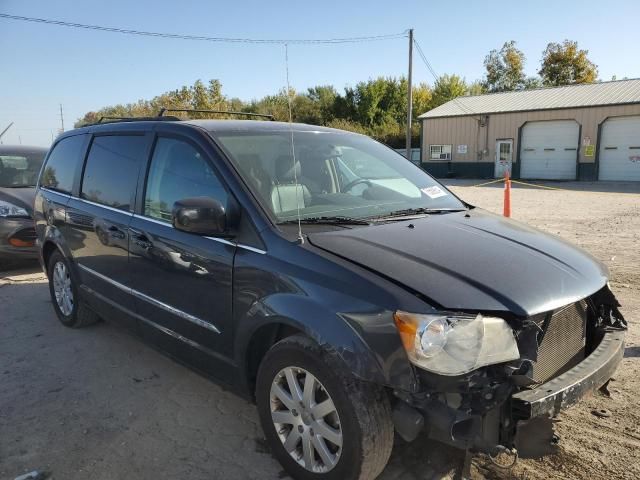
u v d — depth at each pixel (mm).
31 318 5535
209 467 3004
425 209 3637
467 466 2564
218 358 3211
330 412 2566
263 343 3029
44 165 5594
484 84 55125
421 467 2947
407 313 2311
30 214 7309
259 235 2955
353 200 3543
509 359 2354
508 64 52875
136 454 3131
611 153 26141
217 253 3105
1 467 3008
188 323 3402
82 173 4707
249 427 3422
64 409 3664
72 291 4980
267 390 2873
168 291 3535
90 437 3316
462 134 30938
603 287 3004
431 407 2309
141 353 4609
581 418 3393
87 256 4512
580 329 2953
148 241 3668
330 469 2600
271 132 3775
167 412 3615
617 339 2920
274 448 2914
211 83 34344
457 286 2447
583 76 48906
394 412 2412
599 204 15078
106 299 4340
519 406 2332
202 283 3225
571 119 26922
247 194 3094
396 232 3023
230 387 3232
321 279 2602
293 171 3479
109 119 4879
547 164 28234
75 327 5160
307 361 2604
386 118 48000
